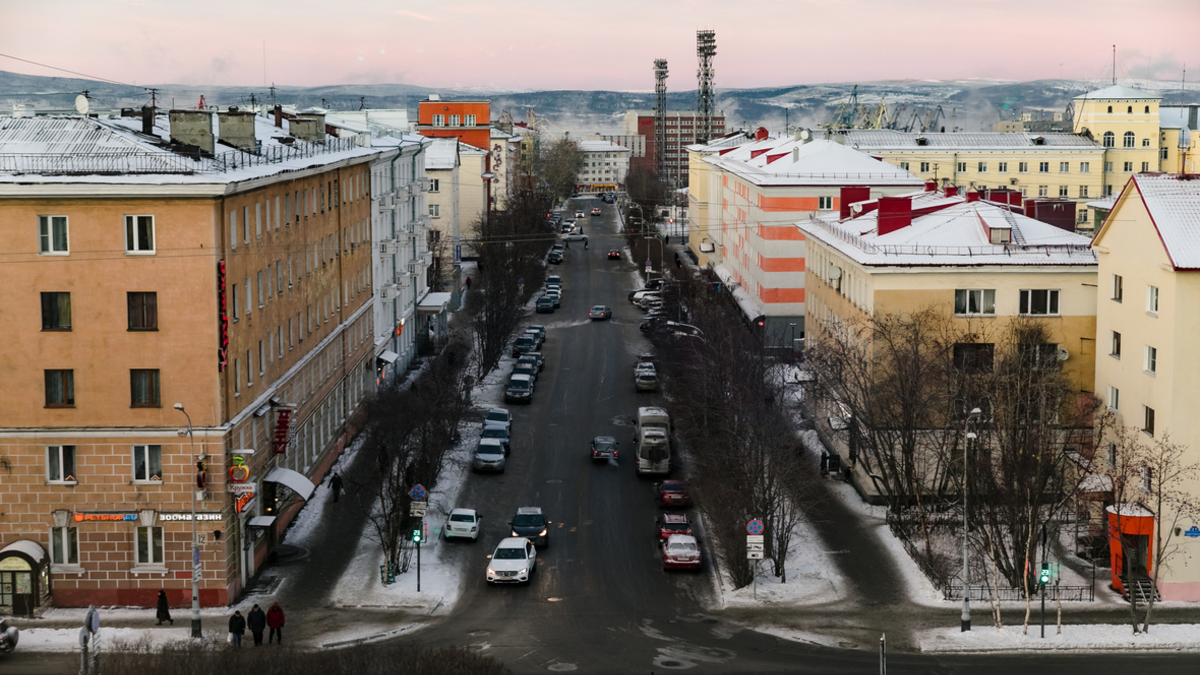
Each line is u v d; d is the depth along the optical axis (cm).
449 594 5078
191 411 4691
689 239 18525
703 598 5038
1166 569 4928
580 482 6856
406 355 9881
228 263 4816
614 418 8406
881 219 6588
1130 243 5284
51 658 4109
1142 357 5159
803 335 10050
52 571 4750
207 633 4447
